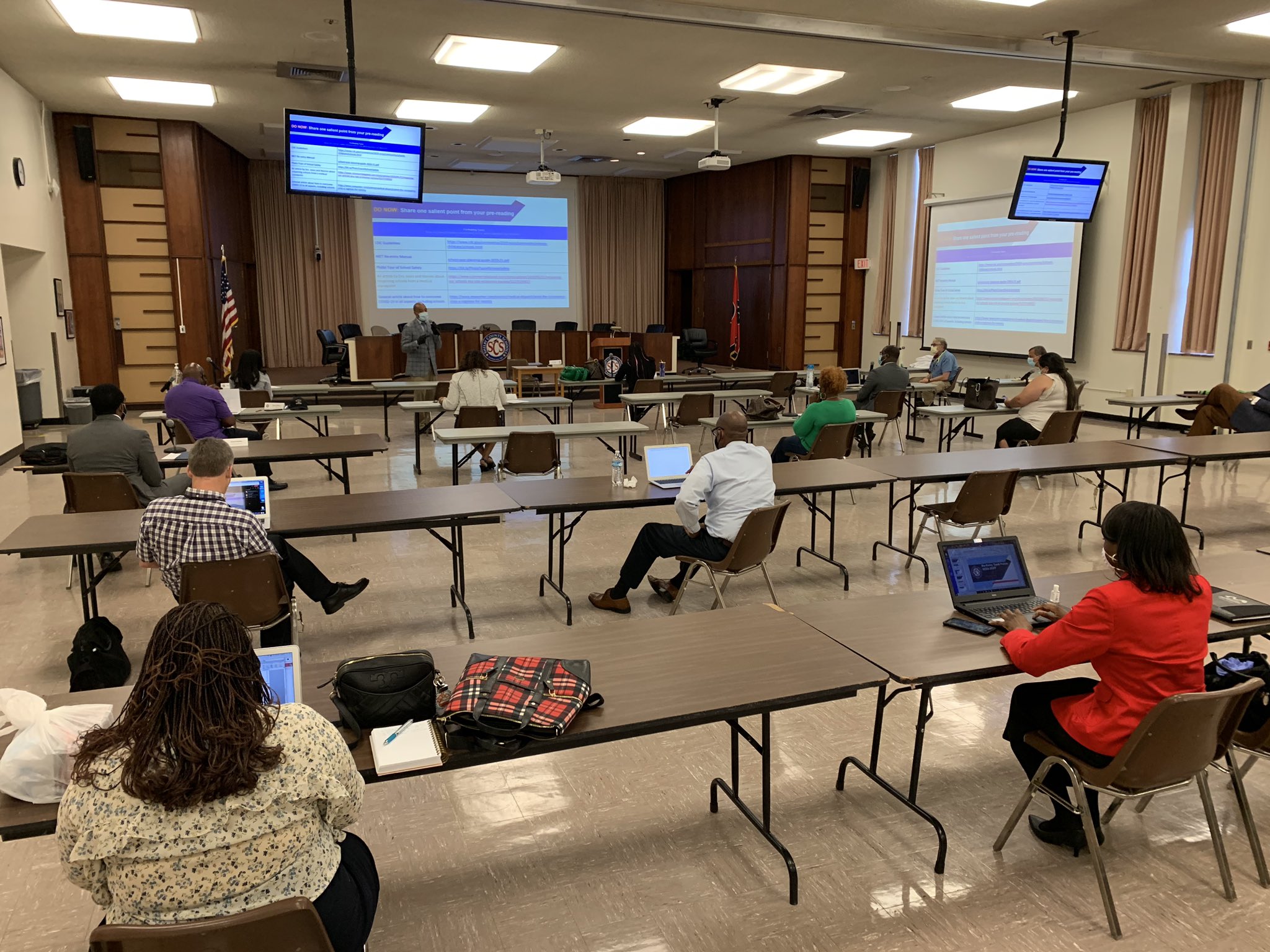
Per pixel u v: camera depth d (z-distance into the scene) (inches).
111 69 348.5
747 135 500.1
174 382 319.9
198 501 122.2
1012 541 116.8
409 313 643.5
